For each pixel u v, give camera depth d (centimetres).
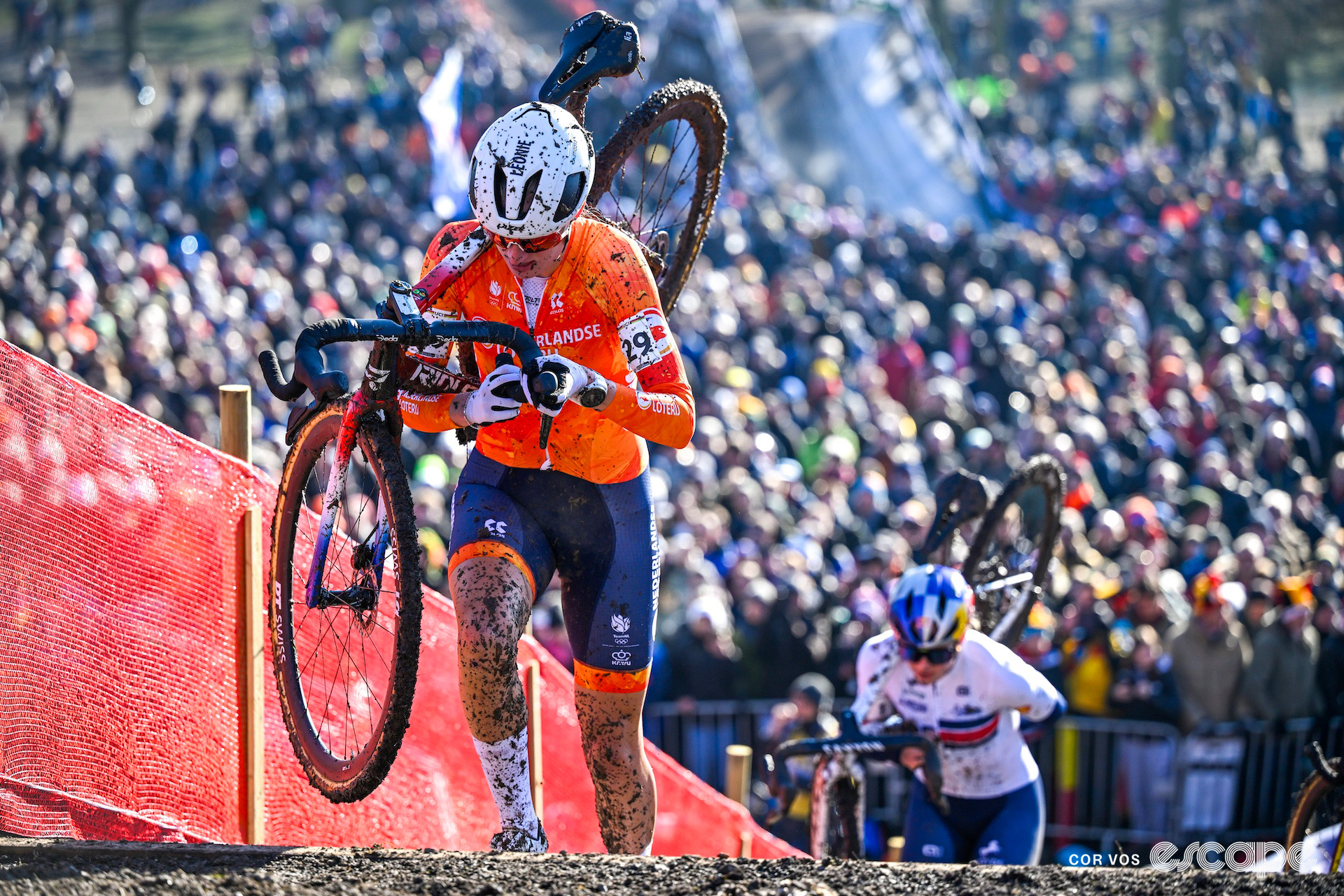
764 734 2916
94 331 4772
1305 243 7406
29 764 1187
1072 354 5875
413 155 8212
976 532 1850
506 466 1134
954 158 9444
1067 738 3111
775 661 3272
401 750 1582
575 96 1223
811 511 4028
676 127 1373
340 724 1305
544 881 921
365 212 7094
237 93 11738
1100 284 6706
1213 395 5316
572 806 1867
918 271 6806
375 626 1283
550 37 14062
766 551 3728
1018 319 6319
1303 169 9581
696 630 3209
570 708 1870
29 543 1198
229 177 7431
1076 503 4284
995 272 7081
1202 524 4022
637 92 8994
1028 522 1958
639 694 1168
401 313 991
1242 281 6912
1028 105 11831
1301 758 3134
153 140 8300
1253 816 3125
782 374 5572
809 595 3359
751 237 7356
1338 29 11944
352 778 1020
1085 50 14775
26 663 1189
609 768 1174
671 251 1437
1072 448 4472
